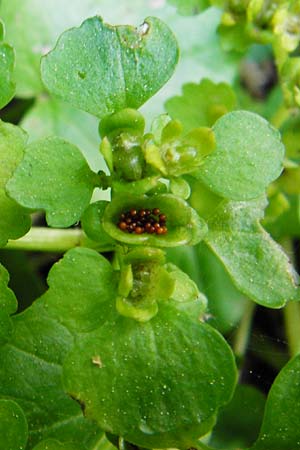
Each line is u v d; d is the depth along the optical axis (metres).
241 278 0.10
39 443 0.10
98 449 0.10
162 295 0.09
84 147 0.12
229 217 0.10
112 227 0.09
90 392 0.09
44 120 0.12
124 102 0.09
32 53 0.12
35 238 0.11
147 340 0.09
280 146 0.09
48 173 0.09
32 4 0.12
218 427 0.11
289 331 0.12
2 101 0.09
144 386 0.09
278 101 0.13
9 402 0.09
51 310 0.09
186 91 0.12
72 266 0.09
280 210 0.12
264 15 0.11
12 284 0.12
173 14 0.12
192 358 0.09
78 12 0.12
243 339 0.12
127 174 0.09
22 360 0.10
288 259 0.10
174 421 0.09
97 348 0.09
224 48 0.12
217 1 0.12
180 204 0.09
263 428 0.10
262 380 0.11
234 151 0.09
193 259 0.12
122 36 0.09
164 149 0.09
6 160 0.09
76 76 0.09
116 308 0.09
